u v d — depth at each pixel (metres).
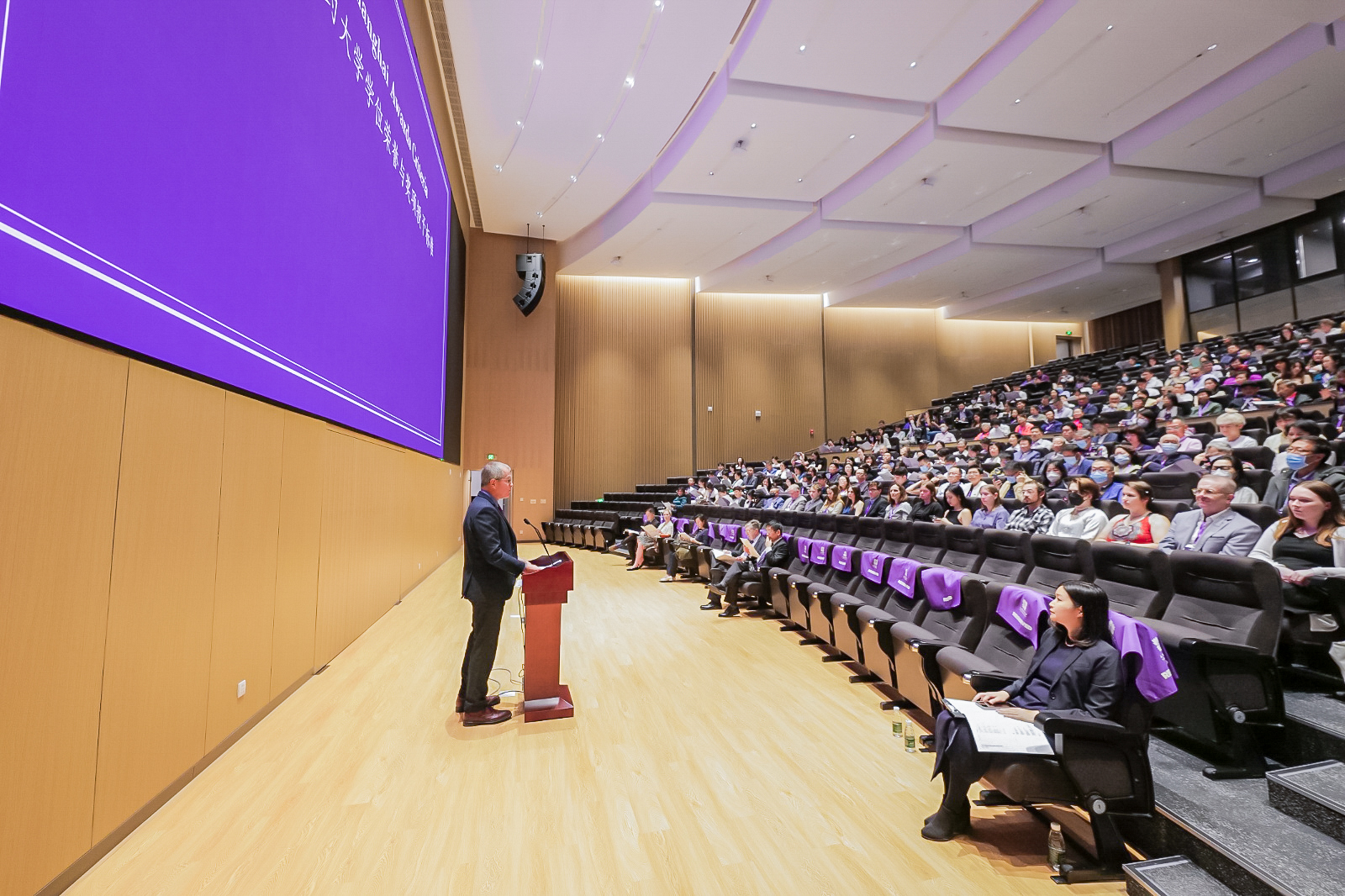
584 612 5.88
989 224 11.81
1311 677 2.40
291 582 3.43
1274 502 3.75
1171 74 7.69
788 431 15.98
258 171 2.77
